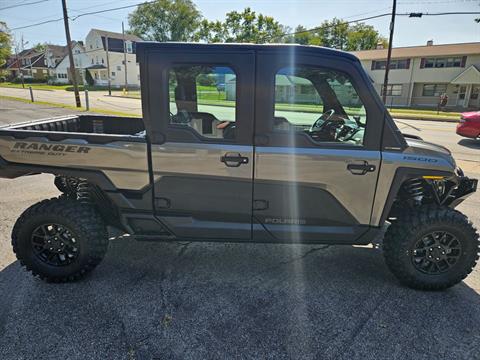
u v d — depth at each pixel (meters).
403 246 2.88
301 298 2.84
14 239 2.93
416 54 33.59
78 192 3.32
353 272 3.26
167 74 2.68
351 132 2.85
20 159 2.92
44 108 18.30
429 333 2.45
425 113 25.81
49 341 2.31
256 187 2.83
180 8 62.84
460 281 3.00
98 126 4.28
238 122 2.72
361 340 2.37
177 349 2.27
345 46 54.41
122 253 3.53
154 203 2.94
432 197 3.14
